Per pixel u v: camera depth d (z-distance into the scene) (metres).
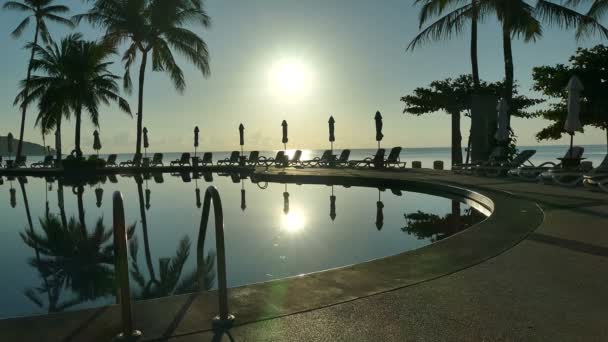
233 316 2.60
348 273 3.51
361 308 2.76
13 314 3.66
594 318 2.56
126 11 23.05
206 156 25.98
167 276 4.64
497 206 6.97
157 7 22.95
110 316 2.64
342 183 14.57
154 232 7.05
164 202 10.81
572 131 11.35
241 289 3.13
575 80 11.22
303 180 15.77
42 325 2.51
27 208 10.04
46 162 27.94
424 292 3.04
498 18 16.11
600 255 3.97
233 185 14.91
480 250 4.19
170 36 23.89
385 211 8.54
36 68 25.17
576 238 4.66
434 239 6.05
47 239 6.70
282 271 4.66
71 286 4.39
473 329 2.42
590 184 9.20
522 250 4.19
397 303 2.84
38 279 4.64
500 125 14.75
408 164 35.22
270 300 2.90
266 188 13.59
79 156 24.11
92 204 10.64
